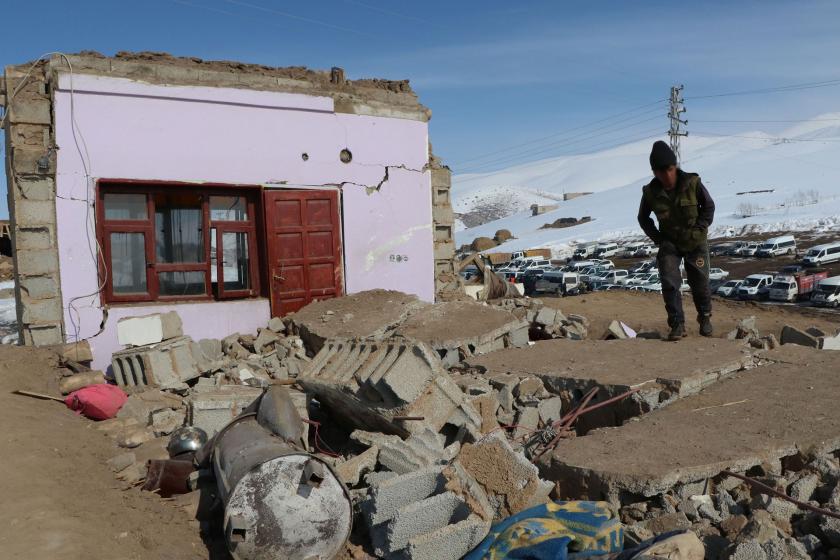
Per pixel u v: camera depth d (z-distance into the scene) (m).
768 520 4.31
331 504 4.74
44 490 5.36
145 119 10.94
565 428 6.57
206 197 11.59
